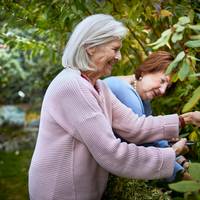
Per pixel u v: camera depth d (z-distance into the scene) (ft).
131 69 6.56
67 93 4.03
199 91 3.46
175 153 4.14
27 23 7.33
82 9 5.75
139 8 5.40
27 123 15.52
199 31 4.47
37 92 15.58
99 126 3.97
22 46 7.68
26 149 14.21
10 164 12.63
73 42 4.13
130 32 5.84
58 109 4.10
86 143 4.02
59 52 7.50
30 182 4.43
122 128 4.49
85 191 4.25
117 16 5.81
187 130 5.30
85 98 4.01
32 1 6.79
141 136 4.46
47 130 4.23
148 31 5.90
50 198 4.26
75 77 4.08
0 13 7.36
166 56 5.08
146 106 5.32
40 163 4.25
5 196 10.30
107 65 4.26
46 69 12.34
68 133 4.13
